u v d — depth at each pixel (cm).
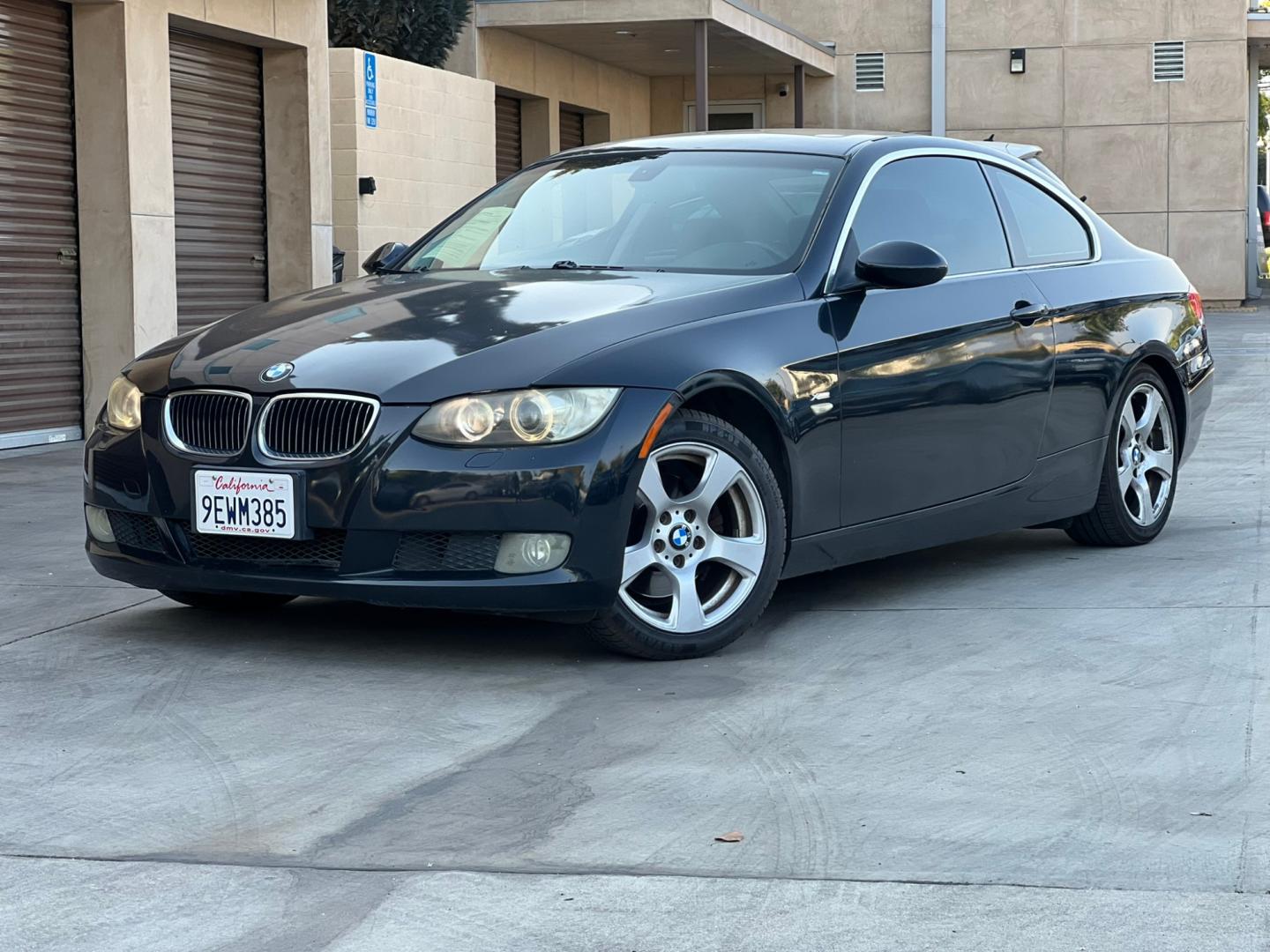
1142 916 270
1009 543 631
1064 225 604
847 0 2502
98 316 1073
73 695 420
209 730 387
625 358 431
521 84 1941
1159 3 2428
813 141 548
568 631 486
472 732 384
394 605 423
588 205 542
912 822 318
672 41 2000
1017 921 268
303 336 456
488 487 412
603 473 419
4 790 344
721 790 339
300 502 424
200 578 445
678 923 270
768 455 472
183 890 287
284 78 1273
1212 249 2452
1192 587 534
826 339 479
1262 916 269
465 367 424
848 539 492
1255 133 2644
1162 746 365
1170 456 629
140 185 1073
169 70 1108
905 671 436
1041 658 445
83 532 694
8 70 1004
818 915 272
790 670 438
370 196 1430
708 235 509
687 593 448
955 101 2492
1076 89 2462
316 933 268
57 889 288
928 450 513
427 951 260
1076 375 573
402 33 1551
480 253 541
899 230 525
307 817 325
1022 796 332
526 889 285
